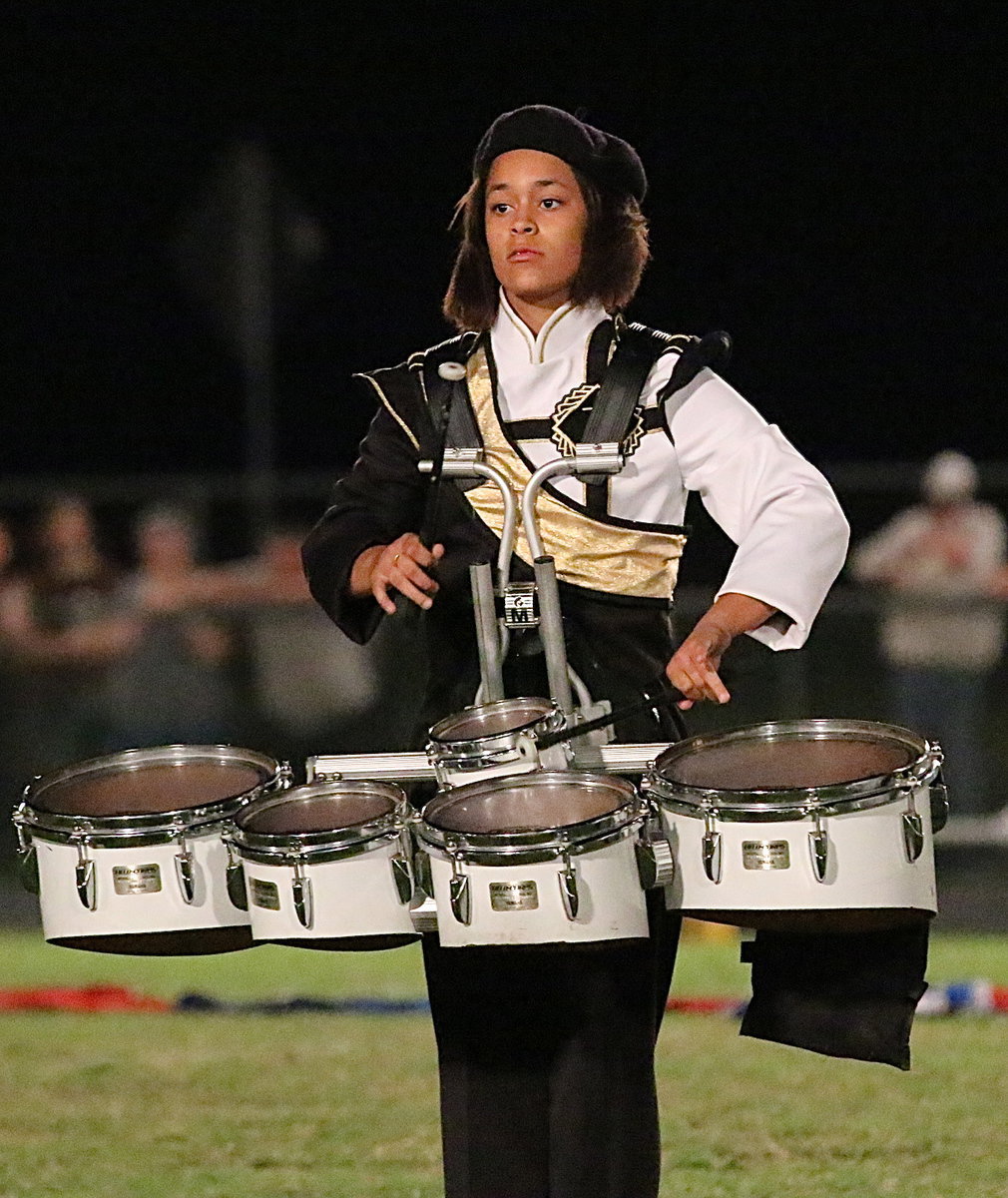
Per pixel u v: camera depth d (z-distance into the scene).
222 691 49.53
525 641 17.03
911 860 15.56
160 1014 32.31
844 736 16.27
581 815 15.56
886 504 48.78
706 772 15.98
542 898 15.27
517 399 17.19
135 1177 22.09
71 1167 22.55
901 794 15.48
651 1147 16.42
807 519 16.73
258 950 39.81
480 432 17.16
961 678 47.59
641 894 15.55
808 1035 16.56
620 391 17.00
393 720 49.25
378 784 16.31
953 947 39.09
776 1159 22.47
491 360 17.36
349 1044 29.17
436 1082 26.50
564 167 17.30
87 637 49.56
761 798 15.37
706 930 40.44
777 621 16.67
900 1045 16.41
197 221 61.53
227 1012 32.34
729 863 15.52
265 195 61.62
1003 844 47.12
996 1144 22.98
